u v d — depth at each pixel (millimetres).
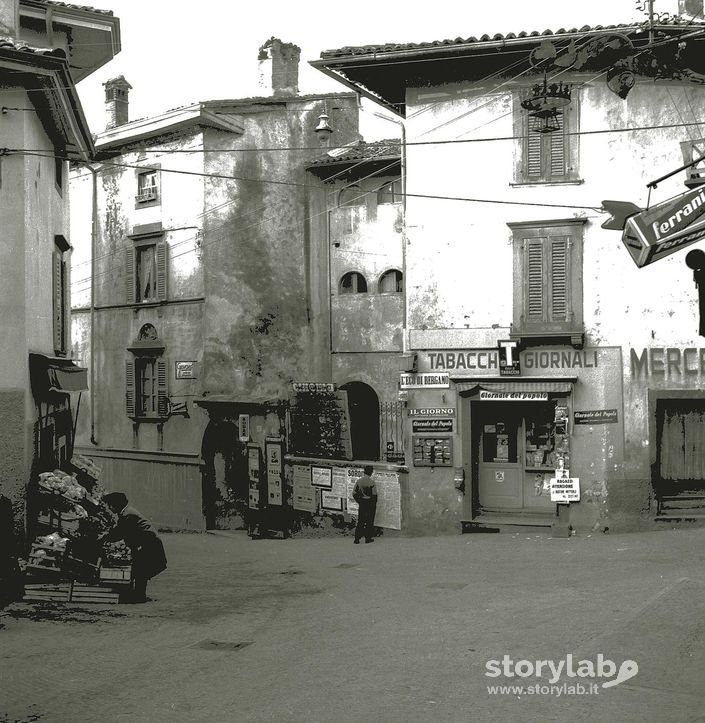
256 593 14305
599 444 20062
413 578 15531
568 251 20359
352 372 28375
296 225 29047
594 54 15859
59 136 18453
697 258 11188
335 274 28797
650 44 14727
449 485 21234
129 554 13258
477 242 21062
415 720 7402
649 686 8109
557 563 16344
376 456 28203
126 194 30891
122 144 30594
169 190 29641
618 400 19969
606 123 20219
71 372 17953
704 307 11227
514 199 20797
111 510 13984
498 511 21172
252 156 28984
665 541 17953
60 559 13180
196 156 28906
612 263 20094
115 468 31297
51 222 18141
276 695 8266
